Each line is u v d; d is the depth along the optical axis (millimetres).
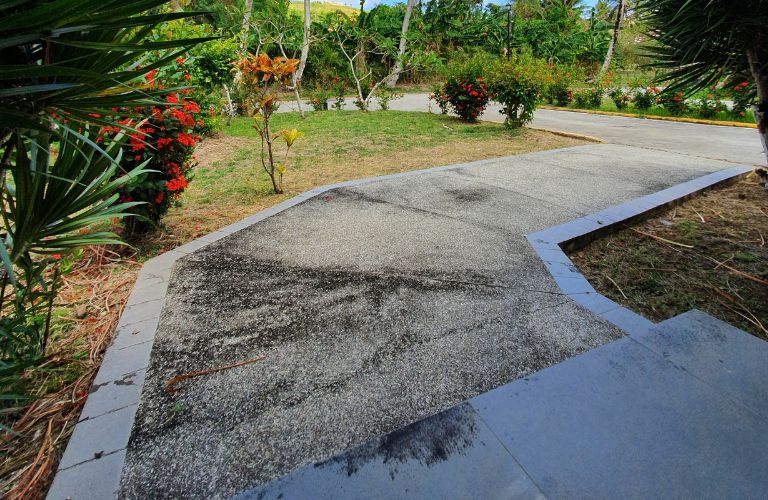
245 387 1682
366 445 1382
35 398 1691
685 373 1696
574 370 1725
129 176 1897
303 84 19453
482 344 1916
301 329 2062
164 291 2465
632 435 1397
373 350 1893
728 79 2686
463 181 4770
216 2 13711
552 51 24031
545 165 5500
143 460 1359
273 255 2926
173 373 1771
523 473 1270
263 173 5520
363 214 3732
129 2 1000
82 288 2613
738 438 1380
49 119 1222
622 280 2629
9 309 2277
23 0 963
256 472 1309
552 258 2787
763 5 2025
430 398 1598
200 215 3896
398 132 8703
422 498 1198
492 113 12984
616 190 4293
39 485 1315
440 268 2682
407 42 16406
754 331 2051
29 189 1418
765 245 3020
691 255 2928
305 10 13266
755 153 6277
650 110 12516
